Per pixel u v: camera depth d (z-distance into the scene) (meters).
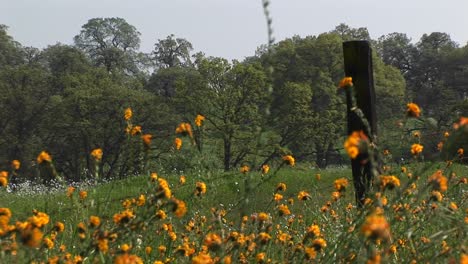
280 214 3.34
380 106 47.81
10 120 48.62
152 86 65.19
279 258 3.21
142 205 2.77
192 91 40.62
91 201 2.77
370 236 1.49
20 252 2.23
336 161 41.75
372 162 1.91
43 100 49.88
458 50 73.00
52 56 70.81
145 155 2.94
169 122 43.59
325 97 46.38
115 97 44.53
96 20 74.38
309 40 49.84
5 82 49.50
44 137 48.31
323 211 4.26
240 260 2.77
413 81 76.88
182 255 2.90
